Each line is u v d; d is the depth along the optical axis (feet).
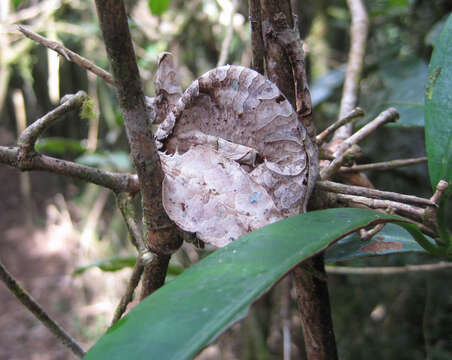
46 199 4.94
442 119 0.89
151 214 0.81
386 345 2.50
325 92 2.28
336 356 1.00
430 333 2.41
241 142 0.87
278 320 2.58
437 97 0.91
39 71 3.68
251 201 0.82
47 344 3.75
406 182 2.57
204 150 0.85
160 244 0.84
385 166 1.12
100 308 3.92
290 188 0.85
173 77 0.95
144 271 0.90
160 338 0.58
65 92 3.69
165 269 0.89
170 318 0.61
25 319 4.01
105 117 3.24
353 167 1.13
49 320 1.02
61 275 4.32
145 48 2.65
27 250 4.62
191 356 0.56
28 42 3.11
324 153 1.03
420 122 1.45
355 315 2.69
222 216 0.81
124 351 0.58
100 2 0.62
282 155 0.85
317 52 2.91
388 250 1.04
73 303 4.02
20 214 4.92
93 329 3.76
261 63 0.95
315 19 3.09
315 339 0.98
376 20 2.65
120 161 2.48
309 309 0.97
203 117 0.89
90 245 3.86
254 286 0.62
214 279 0.65
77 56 0.91
